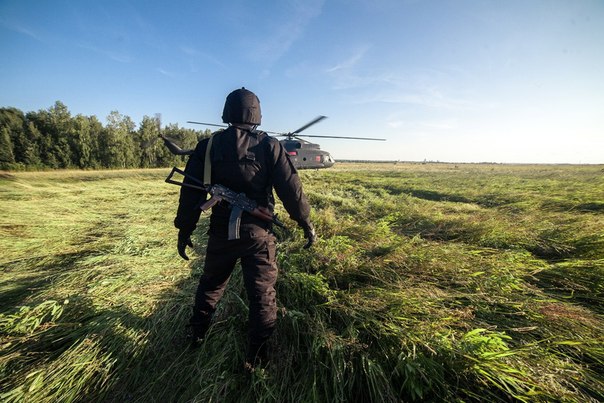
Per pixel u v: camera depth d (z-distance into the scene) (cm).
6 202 614
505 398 143
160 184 1066
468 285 234
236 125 181
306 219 187
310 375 163
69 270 292
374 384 149
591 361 164
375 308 198
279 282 248
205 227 475
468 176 1745
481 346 151
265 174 180
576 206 578
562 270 256
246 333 199
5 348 180
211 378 162
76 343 185
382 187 1127
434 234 407
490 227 384
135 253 343
